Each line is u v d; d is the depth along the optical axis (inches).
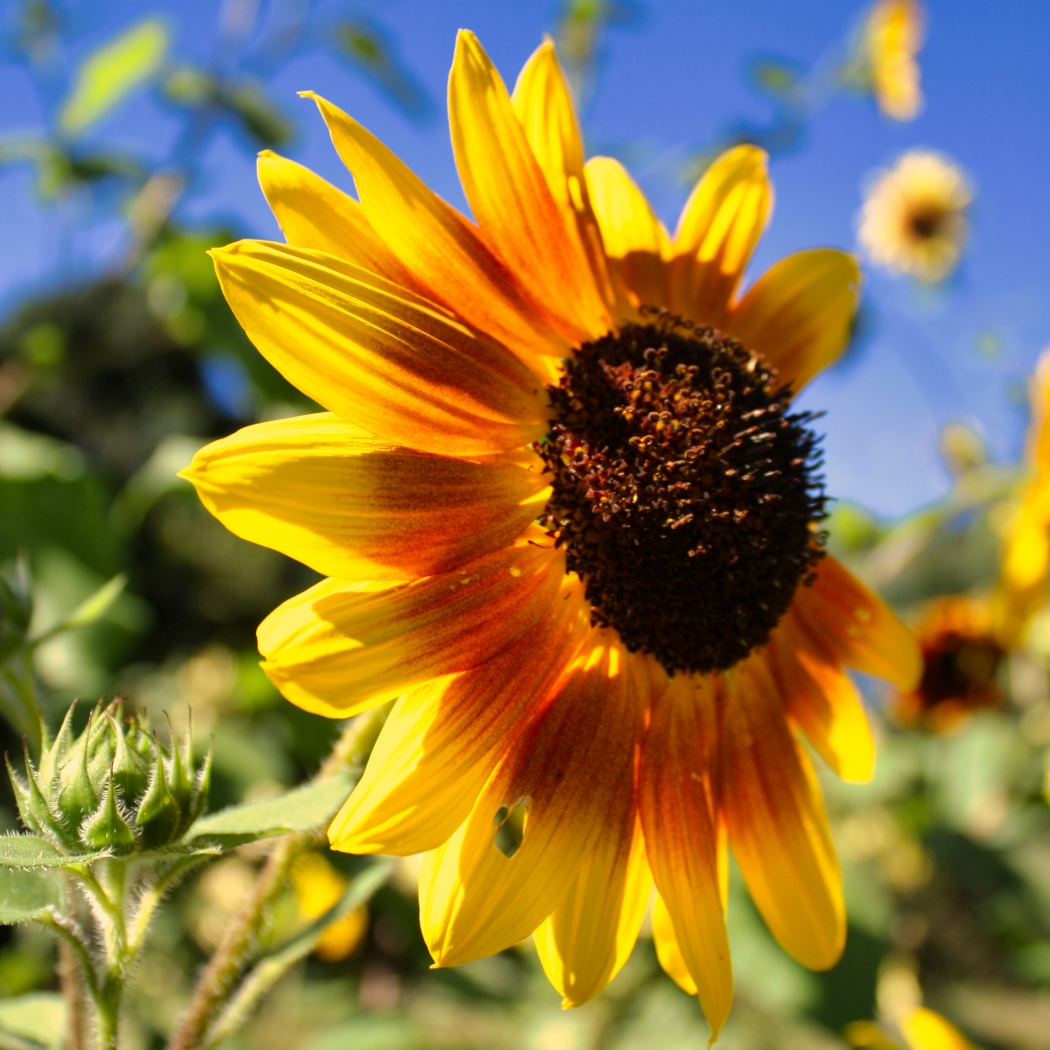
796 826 8.1
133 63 14.4
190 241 13.5
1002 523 15.7
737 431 7.7
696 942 7.0
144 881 6.8
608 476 7.4
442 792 6.4
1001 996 15.3
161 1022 12.3
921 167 28.0
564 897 6.9
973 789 16.1
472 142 7.0
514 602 7.1
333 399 6.3
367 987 13.1
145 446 24.7
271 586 23.9
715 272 8.7
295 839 7.1
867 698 18.0
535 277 7.5
